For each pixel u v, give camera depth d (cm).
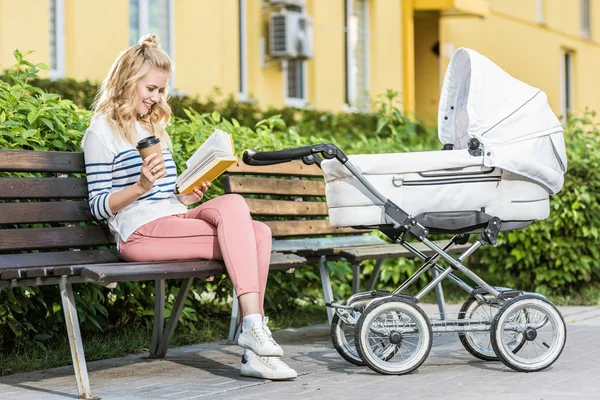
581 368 536
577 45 2630
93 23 1270
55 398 464
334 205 535
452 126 596
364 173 527
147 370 544
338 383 499
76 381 485
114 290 614
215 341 662
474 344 565
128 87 520
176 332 675
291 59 1612
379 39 1848
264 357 507
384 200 524
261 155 518
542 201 541
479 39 2184
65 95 1127
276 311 769
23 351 586
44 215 507
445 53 2055
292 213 674
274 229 643
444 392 472
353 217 530
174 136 661
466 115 586
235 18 1502
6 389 490
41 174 567
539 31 2434
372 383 498
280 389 482
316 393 471
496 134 527
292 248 614
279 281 740
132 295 631
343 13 1759
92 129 513
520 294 534
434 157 526
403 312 523
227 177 625
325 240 693
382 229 541
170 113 549
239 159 646
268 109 1430
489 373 525
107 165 511
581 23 2681
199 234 509
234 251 496
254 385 494
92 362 573
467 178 530
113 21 1300
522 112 534
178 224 509
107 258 527
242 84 1548
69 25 1241
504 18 2278
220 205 509
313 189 703
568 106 2612
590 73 2703
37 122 568
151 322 674
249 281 494
